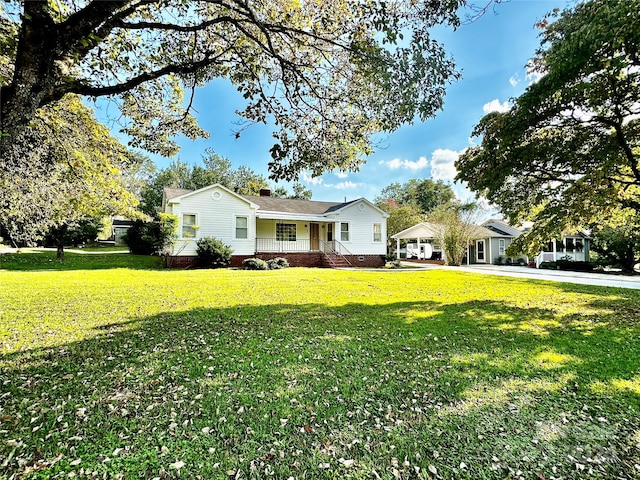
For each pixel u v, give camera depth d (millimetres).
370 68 3287
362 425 2393
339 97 4000
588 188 5859
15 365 3363
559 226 6379
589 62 4879
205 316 5688
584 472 1916
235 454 2055
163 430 2289
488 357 3799
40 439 2143
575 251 21859
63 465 1911
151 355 3736
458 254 21250
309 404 2682
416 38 3033
